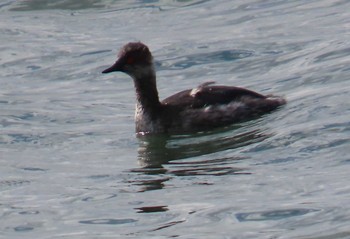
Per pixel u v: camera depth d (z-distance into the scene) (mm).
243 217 12562
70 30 24188
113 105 18891
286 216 12445
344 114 15797
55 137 17109
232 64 20422
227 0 25078
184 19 24000
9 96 19969
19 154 16297
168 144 15961
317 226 12078
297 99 17094
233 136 15758
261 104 16609
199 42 21938
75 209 13508
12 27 24672
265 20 23047
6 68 22047
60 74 21344
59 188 14430
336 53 19594
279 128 15688
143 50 16750
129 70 16734
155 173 14602
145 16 24609
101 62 21750
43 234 12703
